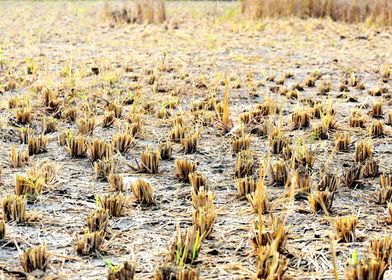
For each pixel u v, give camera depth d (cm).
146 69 822
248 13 1573
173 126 556
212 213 341
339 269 303
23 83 722
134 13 1512
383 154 494
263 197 368
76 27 1389
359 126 571
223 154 489
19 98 631
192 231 311
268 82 786
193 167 427
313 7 1552
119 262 308
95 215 338
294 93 695
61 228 347
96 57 948
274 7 1560
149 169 441
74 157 474
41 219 358
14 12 1755
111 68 838
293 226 353
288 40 1189
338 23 1455
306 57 991
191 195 395
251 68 883
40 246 298
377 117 614
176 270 274
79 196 395
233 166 462
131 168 446
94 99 637
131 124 541
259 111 589
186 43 1123
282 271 285
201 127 559
